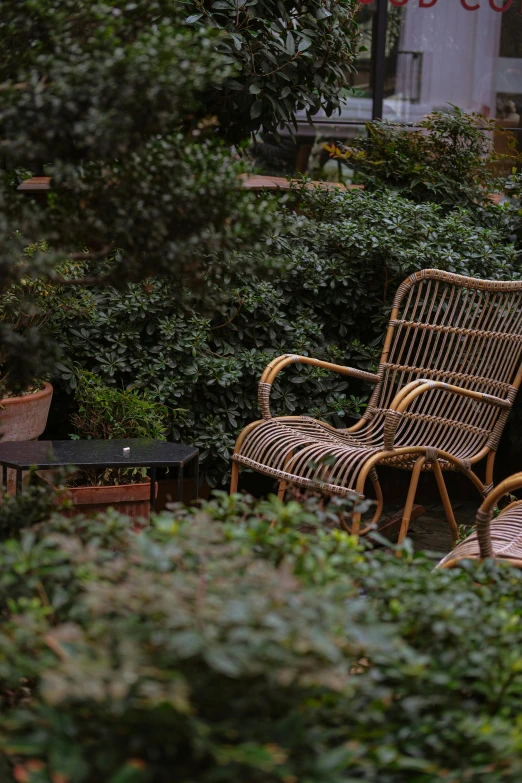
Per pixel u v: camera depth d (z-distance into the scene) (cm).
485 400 343
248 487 432
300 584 128
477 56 589
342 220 455
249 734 117
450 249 431
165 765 117
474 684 139
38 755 125
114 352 389
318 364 358
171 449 289
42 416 348
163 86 160
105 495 319
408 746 132
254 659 113
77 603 143
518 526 249
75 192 178
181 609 117
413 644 147
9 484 320
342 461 303
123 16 181
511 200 499
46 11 172
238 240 185
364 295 443
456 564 219
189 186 175
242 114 452
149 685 108
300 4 436
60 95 159
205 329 403
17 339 186
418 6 579
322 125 582
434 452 321
